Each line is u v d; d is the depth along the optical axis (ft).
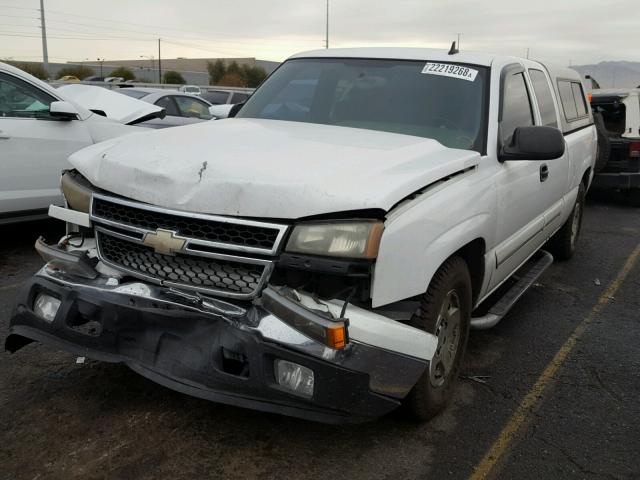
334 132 12.62
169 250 9.62
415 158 11.05
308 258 9.09
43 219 21.52
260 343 9.02
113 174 10.55
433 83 14.23
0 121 19.84
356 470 10.10
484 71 14.37
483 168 12.68
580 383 13.70
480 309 16.84
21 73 20.77
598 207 37.09
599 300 19.56
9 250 21.63
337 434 11.02
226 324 9.26
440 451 10.77
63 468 9.73
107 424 10.93
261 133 12.13
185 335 9.62
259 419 11.30
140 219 10.07
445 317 11.50
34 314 10.94
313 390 8.99
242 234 9.36
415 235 9.86
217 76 258.98
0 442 10.30
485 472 10.27
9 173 20.04
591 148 23.25
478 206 11.94
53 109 20.66
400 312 9.98
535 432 11.57
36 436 10.51
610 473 10.44
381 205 9.18
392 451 10.66
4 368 12.73
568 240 23.04
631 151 35.14
